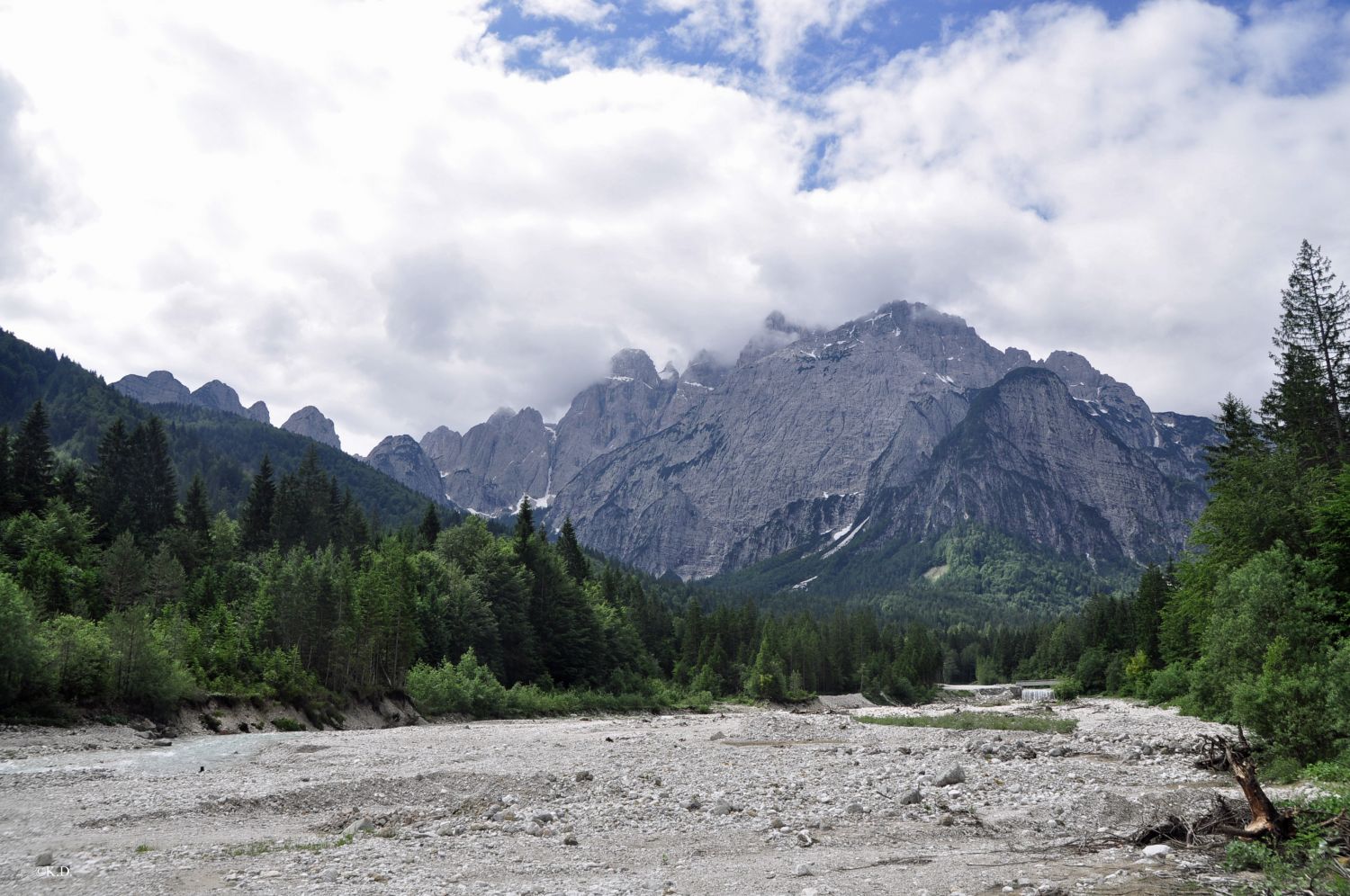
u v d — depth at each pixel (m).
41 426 112.50
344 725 69.12
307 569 79.81
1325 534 47.62
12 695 47.41
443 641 98.12
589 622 123.12
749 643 173.25
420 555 112.38
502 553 118.12
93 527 107.44
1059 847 19.42
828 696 165.38
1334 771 26.44
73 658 51.50
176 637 61.91
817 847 19.84
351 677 78.50
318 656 76.75
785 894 15.48
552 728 67.88
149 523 123.50
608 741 49.66
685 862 18.47
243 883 16.44
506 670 108.75
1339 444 64.88
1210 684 51.31
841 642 191.75
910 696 170.62
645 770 33.31
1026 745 42.00
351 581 83.50
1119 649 142.62
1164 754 37.56
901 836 20.92
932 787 28.06
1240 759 19.62
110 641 53.16
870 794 26.73
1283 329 70.31
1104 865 17.53
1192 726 52.31
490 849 19.64
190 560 107.56
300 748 44.34
